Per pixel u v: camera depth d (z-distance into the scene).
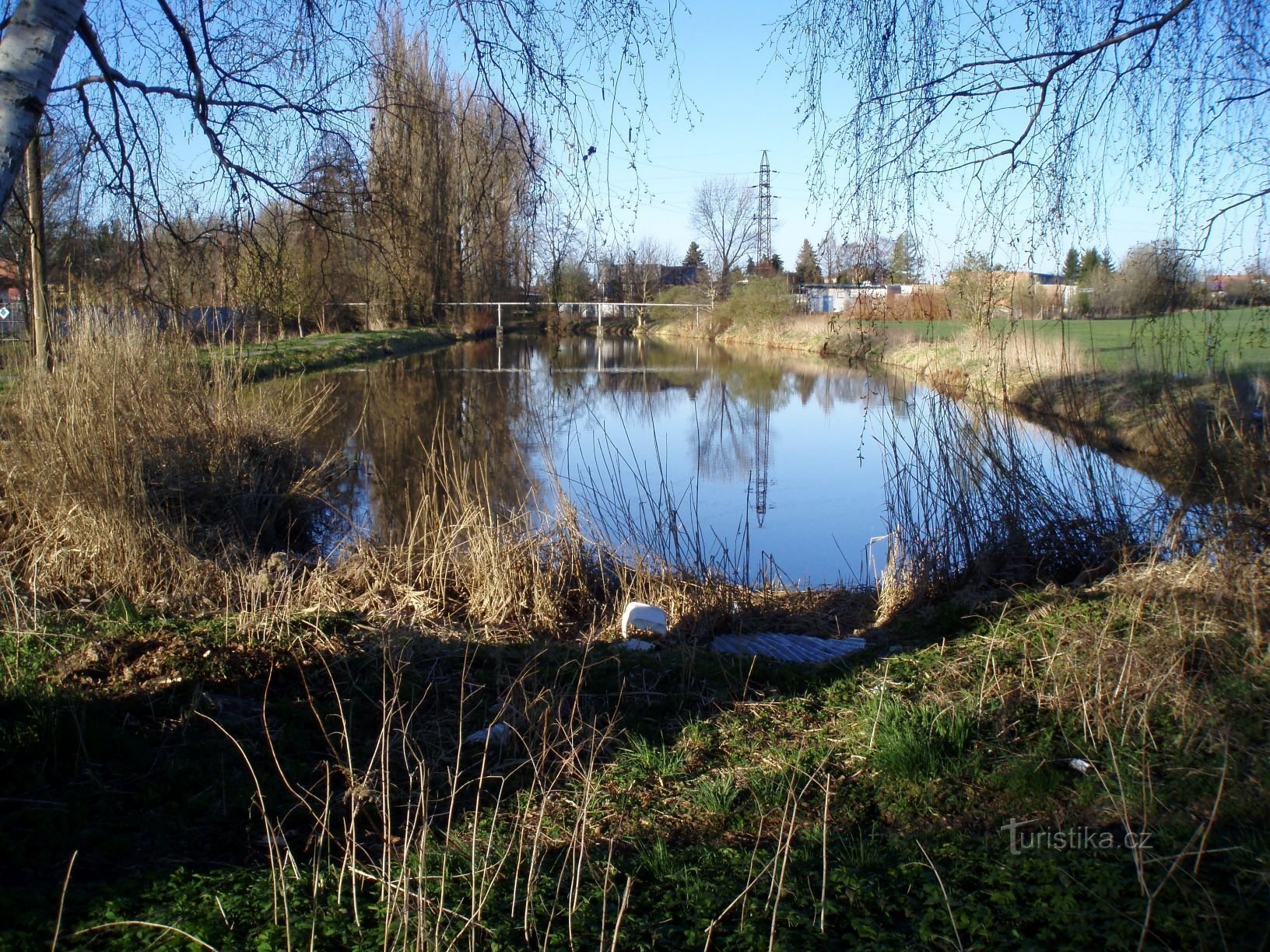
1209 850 2.64
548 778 3.38
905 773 3.31
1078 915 2.45
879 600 6.38
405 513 9.23
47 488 6.22
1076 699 3.76
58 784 3.19
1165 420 6.06
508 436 13.55
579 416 15.80
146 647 4.36
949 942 2.35
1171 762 3.29
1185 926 2.38
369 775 3.23
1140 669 3.78
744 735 3.75
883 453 7.62
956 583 6.11
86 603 5.38
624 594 6.20
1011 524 6.06
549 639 5.49
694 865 2.78
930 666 4.35
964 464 6.25
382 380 21.59
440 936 2.38
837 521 9.77
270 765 3.41
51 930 2.36
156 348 7.82
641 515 7.04
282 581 5.83
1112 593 4.77
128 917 2.46
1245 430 5.35
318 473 9.56
